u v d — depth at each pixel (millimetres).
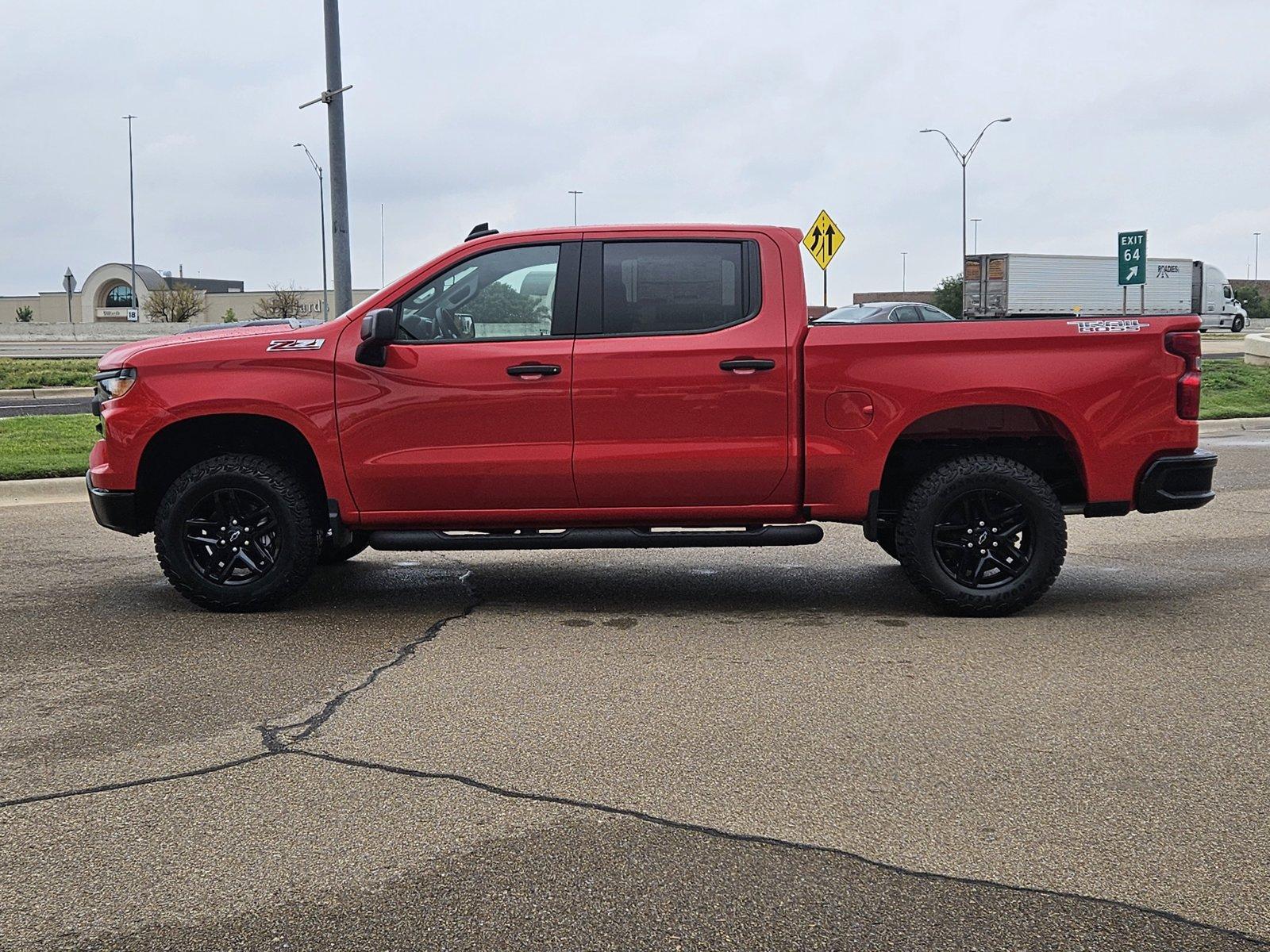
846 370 6457
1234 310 60125
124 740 4605
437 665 5668
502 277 6637
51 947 3051
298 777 4207
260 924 3160
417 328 6645
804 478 6551
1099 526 9969
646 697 5125
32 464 12461
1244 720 4770
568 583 7711
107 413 6750
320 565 8438
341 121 15695
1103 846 3609
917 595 7266
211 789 4102
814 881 3389
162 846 3643
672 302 6566
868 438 6480
